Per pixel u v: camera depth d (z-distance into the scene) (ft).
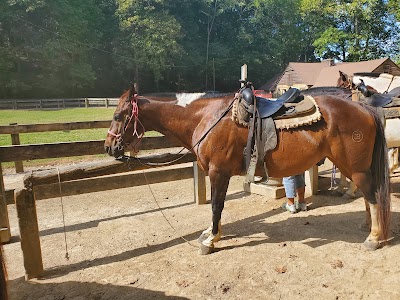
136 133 12.64
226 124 11.76
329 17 134.41
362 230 13.84
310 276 10.69
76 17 125.80
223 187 12.24
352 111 11.55
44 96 127.75
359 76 21.25
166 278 10.94
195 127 12.59
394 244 12.48
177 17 159.53
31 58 120.16
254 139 11.62
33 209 11.21
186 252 12.73
